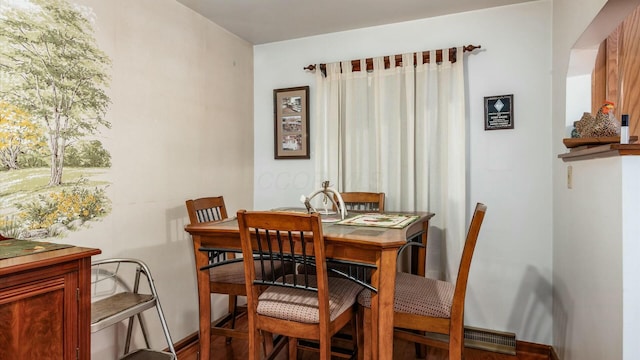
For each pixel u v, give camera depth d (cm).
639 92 176
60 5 169
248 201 317
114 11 196
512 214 246
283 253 170
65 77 172
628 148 120
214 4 245
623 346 123
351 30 290
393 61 269
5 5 149
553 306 234
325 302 147
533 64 241
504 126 246
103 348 193
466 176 257
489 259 252
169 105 233
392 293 152
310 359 227
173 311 237
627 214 122
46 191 164
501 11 248
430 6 248
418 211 259
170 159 234
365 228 179
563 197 209
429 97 261
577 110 200
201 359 199
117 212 198
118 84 198
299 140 309
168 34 232
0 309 105
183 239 245
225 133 288
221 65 283
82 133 179
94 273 187
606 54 191
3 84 149
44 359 116
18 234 154
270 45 319
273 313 158
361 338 195
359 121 283
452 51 253
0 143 148
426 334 248
